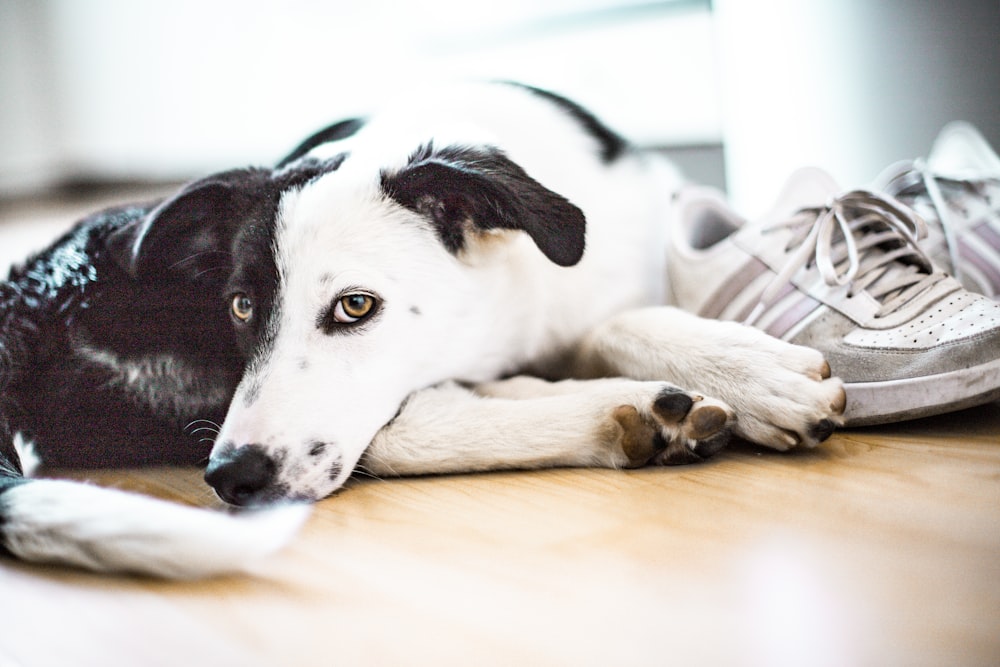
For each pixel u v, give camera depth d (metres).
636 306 1.55
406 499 1.07
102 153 6.60
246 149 6.32
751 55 2.80
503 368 1.42
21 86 6.43
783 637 0.69
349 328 1.19
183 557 0.83
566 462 1.15
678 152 3.45
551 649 0.68
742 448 1.20
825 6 2.59
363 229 1.22
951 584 0.76
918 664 0.64
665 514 0.96
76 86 6.49
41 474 1.26
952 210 1.48
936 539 0.86
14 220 4.91
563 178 1.49
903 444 1.17
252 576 0.85
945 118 2.44
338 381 1.16
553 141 1.53
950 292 1.23
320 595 0.80
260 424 1.08
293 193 1.26
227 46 6.17
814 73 2.66
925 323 1.19
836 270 1.29
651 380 1.28
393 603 0.78
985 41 2.34
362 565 0.86
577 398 1.16
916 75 2.46
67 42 6.42
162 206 1.28
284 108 6.11
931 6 2.40
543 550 0.88
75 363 1.28
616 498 1.02
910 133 2.51
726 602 0.75
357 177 1.27
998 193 1.48
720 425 1.09
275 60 6.04
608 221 1.53
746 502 0.99
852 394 1.21
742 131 2.89
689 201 1.58
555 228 1.14
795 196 1.40
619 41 3.66
